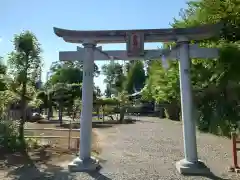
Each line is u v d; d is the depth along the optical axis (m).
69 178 8.09
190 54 9.20
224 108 17.84
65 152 12.05
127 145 14.57
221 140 16.02
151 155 11.80
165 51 9.23
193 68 18.44
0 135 12.16
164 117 40.84
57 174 8.54
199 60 17.75
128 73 73.38
